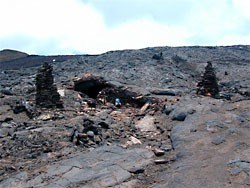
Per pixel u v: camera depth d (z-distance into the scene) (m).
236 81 41.50
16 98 23.86
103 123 18.39
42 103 21.52
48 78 21.73
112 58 51.06
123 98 25.36
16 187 12.92
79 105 23.17
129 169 13.77
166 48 63.09
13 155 15.34
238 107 18.86
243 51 68.50
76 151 15.81
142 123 19.39
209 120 17.09
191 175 12.85
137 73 41.03
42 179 13.30
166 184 12.52
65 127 17.69
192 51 61.94
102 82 27.27
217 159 13.68
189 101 20.86
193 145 15.12
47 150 15.68
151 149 15.65
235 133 15.54
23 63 66.25
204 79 25.39
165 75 41.69
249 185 11.89
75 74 39.69
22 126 18.53
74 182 13.02
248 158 13.44
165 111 20.27
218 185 12.04
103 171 13.66
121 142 17.00
